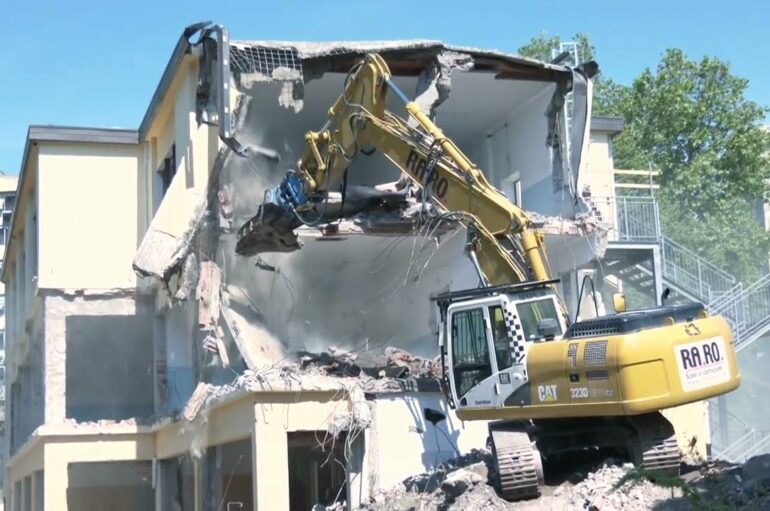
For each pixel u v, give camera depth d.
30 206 30.86
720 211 39.16
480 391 13.94
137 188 27.59
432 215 19.28
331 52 19.36
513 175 24.39
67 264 26.77
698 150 42.06
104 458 25.69
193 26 18.45
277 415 16.53
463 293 14.37
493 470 14.26
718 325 12.99
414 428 17.16
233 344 20.11
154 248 20.30
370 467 16.77
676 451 12.99
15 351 36.25
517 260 14.16
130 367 30.08
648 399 12.20
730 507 10.66
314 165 16.95
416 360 19.42
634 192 32.50
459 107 23.83
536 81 22.53
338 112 16.69
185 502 25.34
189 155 21.30
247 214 21.03
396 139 15.67
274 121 22.34
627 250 26.17
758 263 38.41
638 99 43.12
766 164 40.75
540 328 13.68
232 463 22.95
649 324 12.71
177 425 22.88
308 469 21.73
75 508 29.91
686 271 27.12
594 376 12.59
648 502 12.10
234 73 18.80
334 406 16.88
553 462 14.86
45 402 26.06
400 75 21.17
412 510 14.34
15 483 35.59
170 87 23.56
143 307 26.88
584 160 22.19
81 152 27.34
